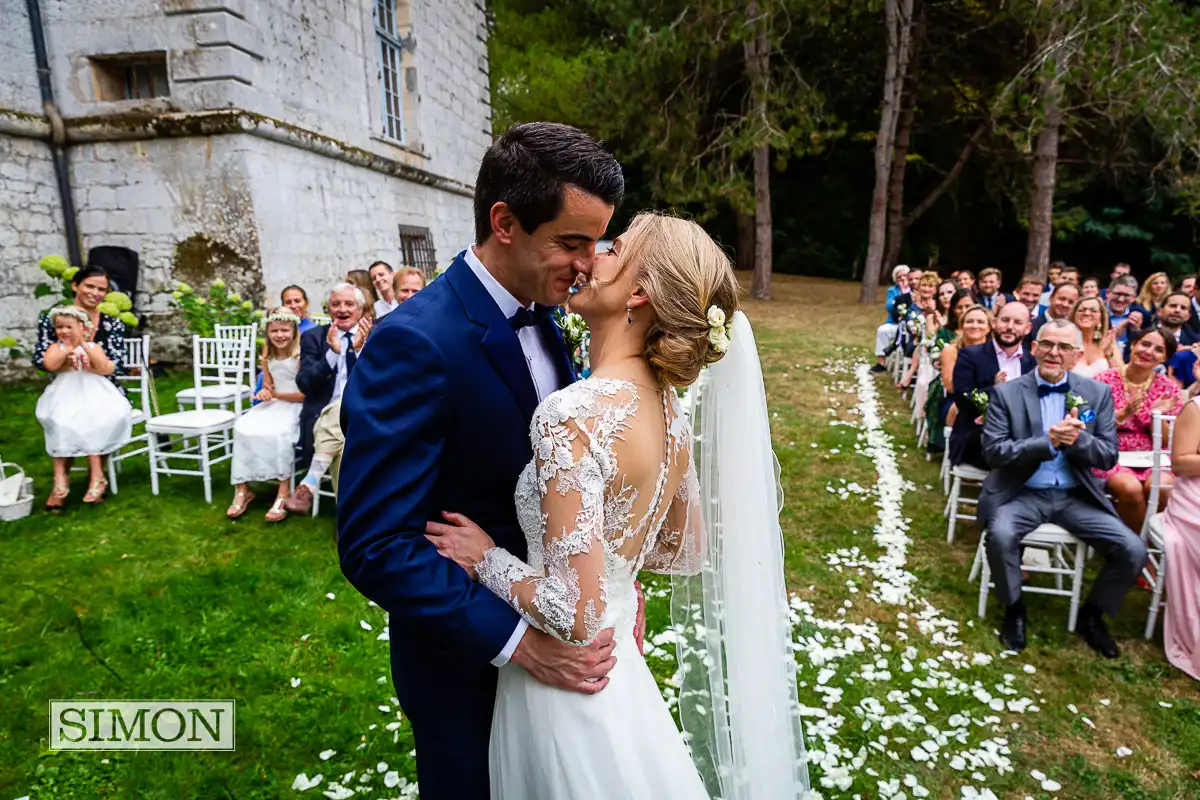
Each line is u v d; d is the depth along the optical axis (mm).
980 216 24922
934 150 24188
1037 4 12445
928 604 3664
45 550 3996
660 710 1559
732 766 1924
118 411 4625
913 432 6793
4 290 7449
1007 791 2498
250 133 7621
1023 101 12969
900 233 21516
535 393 1487
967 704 2928
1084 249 22844
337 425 4340
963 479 4824
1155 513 3607
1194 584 3164
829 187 25516
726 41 15031
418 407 1327
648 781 1423
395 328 1359
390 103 11367
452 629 1299
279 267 8117
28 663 2980
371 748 2547
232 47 7363
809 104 16031
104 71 7816
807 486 5336
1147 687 3072
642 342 1439
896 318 9359
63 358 4465
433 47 12305
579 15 20656
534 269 1365
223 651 3098
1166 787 2531
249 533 4262
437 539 1389
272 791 2363
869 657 3205
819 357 10336
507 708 1477
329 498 4801
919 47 18781
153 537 4180
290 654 3084
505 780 1484
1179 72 11422
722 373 1840
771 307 16375
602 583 1309
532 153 1295
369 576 1293
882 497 5117
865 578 3951
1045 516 3443
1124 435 4461
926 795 2451
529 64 19250
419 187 12031
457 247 13656
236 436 4426
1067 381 3531
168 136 7582
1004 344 4516
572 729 1393
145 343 5074
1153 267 21656
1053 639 3404
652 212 1483
